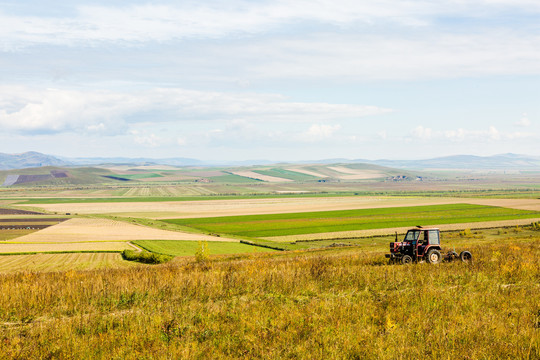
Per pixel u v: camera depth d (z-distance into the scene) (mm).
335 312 13516
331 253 46188
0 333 12836
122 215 157250
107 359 10742
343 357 10094
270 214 146500
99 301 16703
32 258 64125
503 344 10109
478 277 18688
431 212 136375
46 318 14727
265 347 10961
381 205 171625
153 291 17891
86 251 71312
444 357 9625
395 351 10180
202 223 125250
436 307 13617
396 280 19047
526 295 14891
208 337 12031
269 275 20344
